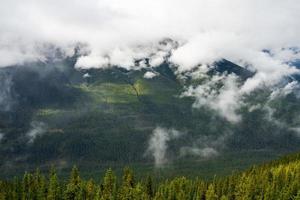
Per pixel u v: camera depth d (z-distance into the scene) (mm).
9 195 168750
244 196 180250
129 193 173250
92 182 178000
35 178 179250
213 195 182125
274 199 177375
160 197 180375
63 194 171625
